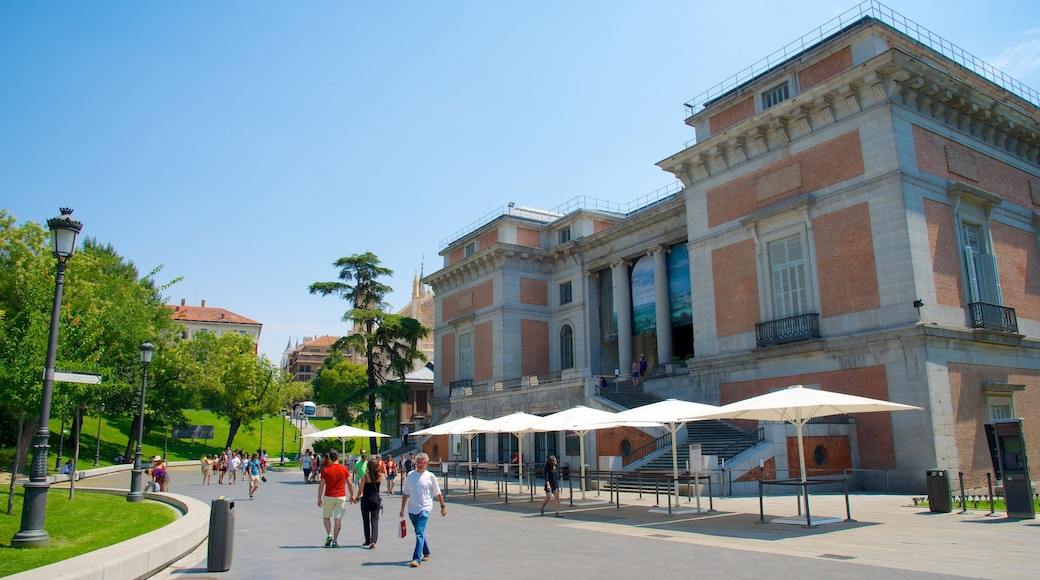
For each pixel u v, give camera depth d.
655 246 39.25
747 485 21.92
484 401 40.94
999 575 8.91
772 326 27.14
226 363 56.53
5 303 30.17
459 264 48.91
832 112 26.06
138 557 9.44
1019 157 29.02
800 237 26.75
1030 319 27.22
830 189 25.84
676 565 10.18
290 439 73.75
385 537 14.15
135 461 21.72
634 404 31.94
